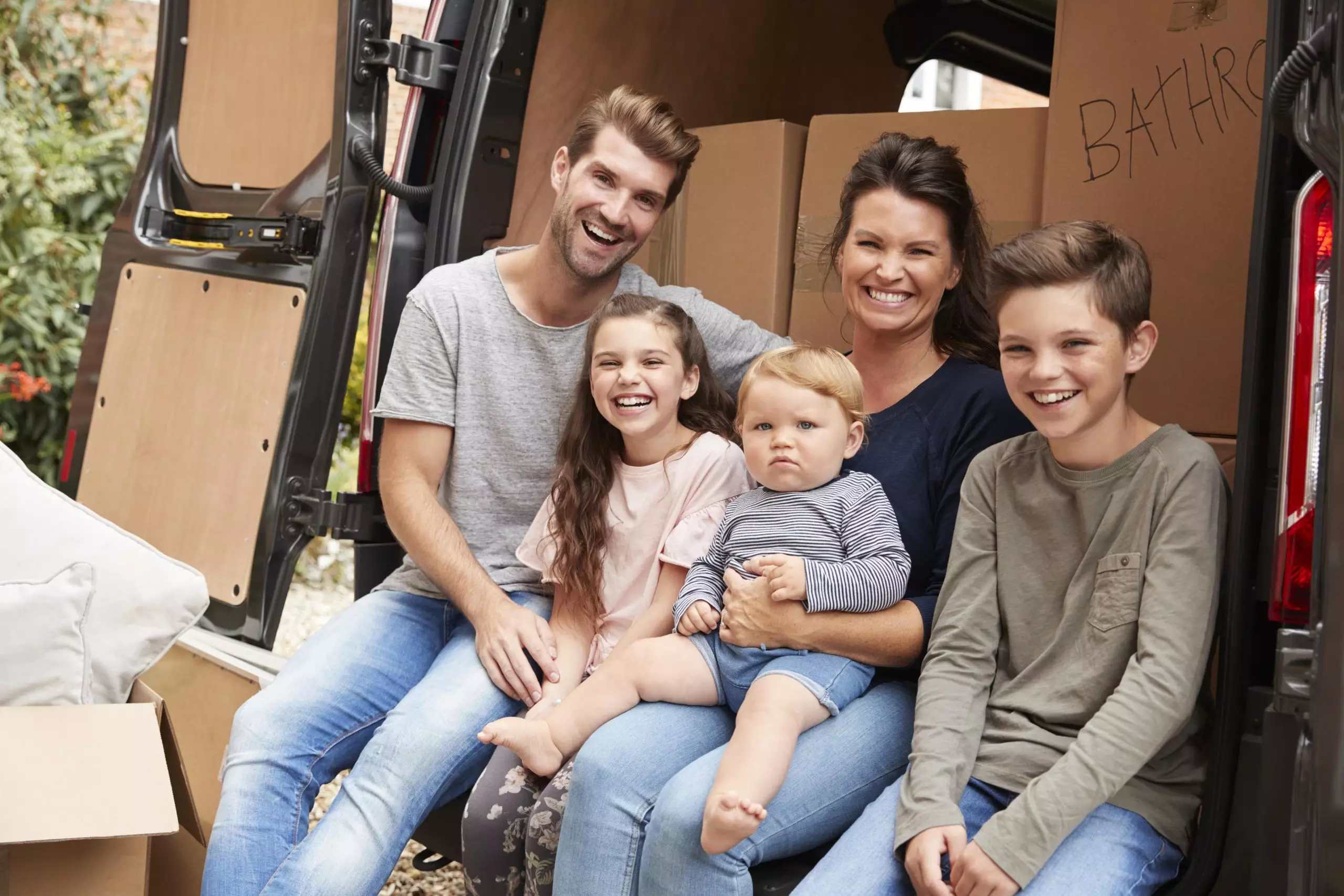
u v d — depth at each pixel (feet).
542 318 7.22
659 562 6.55
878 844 4.98
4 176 15.92
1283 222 4.75
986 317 6.55
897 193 6.18
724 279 8.49
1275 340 4.77
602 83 9.20
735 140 8.48
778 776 5.19
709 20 9.89
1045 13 11.29
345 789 6.07
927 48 11.54
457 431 7.15
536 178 8.93
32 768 5.52
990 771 5.13
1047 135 7.04
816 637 5.74
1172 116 6.52
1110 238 5.11
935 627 5.58
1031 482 5.44
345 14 8.23
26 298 16.08
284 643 14.14
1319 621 3.95
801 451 6.08
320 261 8.22
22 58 16.75
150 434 9.16
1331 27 4.04
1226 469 6.11
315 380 8.19
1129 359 5.16
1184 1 6.49
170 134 9.91
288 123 8.75
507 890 5.93
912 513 6.20
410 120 8.35
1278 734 4.43
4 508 6.89
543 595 7.16
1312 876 3.79
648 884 5.21
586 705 5.96
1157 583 4.86
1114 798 4.89
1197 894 4.79
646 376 6.50
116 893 5.69
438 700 6.29
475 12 8.13
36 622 6.23
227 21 9.45
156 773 5.73
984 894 4.55
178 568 7.01
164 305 9.36
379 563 8.11
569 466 6.79
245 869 5.90
